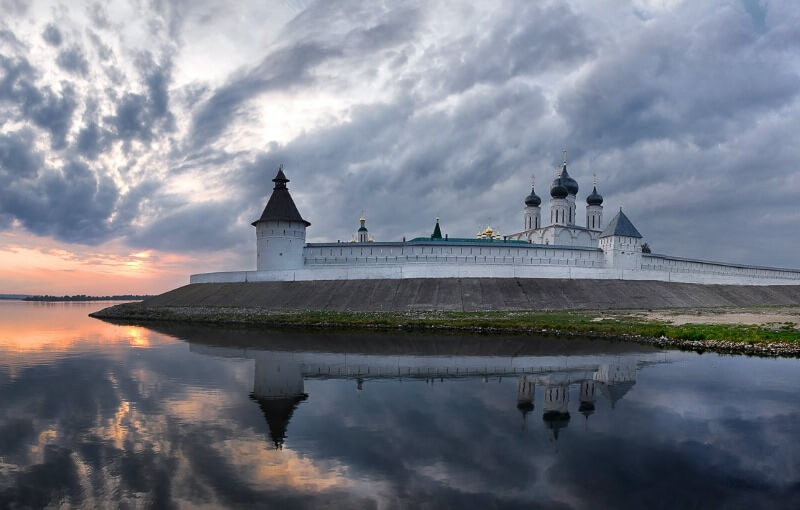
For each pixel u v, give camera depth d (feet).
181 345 113.80
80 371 81.00
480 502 33.73
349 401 61.11
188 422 52.26
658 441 46.19
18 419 53.52
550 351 101.86
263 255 247.09
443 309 194.59
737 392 64.85
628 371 79.92
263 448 44.32
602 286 231.09
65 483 36.94
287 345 112.78
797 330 121.19
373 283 222.28
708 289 259.80
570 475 38.37
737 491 35.68
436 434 48.26
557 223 342.85
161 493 35.17
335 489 35.81
